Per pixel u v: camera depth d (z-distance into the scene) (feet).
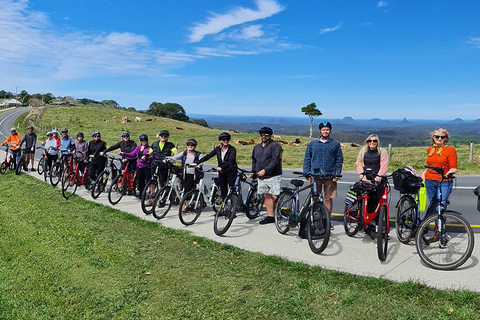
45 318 14.46
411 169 19.47
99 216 26.78
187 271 17.24
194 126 259.39
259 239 21.38
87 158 36.09
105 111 295.28
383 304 13.65
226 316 13.69
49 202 31.40
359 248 19.58
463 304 13.32
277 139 152.35
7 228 24.86
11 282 17.31
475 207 30.35
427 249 18.57
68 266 18.43
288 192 22.82
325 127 20.97
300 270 16.80
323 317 13.19
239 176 23.93
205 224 24.90
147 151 30.94
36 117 224.53
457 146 91.66
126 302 15.03
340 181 45.09
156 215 26.02
